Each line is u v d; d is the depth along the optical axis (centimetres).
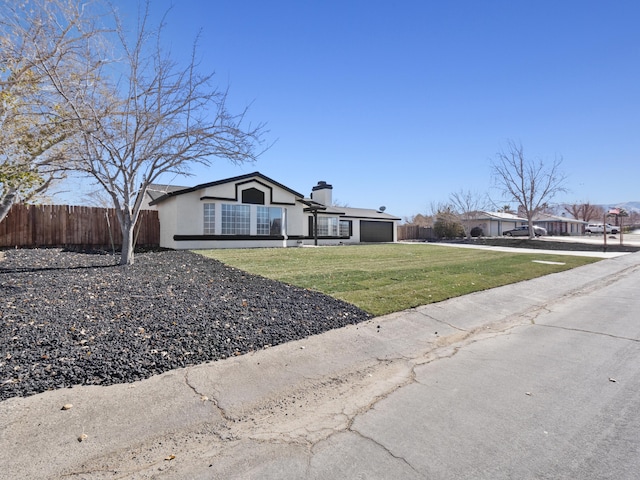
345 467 244
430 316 627
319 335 506
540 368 419
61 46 766
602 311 708
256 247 1803
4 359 364
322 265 1127
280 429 294
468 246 2572
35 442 259
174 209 1633
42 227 1436
